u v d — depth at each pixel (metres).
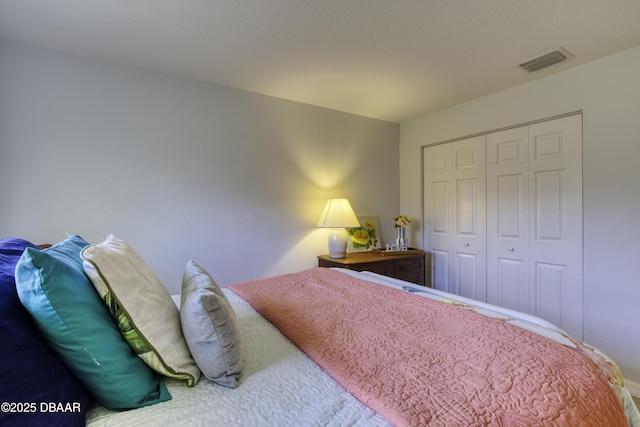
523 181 2.57
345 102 2.85
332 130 3.04
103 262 0.78
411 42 1.84
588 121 2.14
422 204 3.38
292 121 2.79
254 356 0.97
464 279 3.02
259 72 2.23
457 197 3.06
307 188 2.89
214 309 0.81
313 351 0.96
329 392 0.77
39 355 0.63
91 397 0.71
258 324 1.22
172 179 2.24
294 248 2.80
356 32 1.74
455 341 1.00
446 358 0.89
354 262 2.63
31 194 1.82
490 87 2.54
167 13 1.56
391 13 1.57
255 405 0.72
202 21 1.63
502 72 2.26
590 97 2.12
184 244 2.29
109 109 2.04
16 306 0.66
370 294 1.52
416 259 3.06
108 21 1.62
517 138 2.60
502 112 2.63
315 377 0.84
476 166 2.90
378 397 0.72
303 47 1.90
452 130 3.01
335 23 1.65
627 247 1.98
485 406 0.69
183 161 2.28
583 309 2.21
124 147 2.08
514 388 0.75
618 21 1.64
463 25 1.67
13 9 1.51
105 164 2.03
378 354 0.92
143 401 0.73
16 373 0.58
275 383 0.82
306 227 2.88
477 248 2.91
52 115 1.88
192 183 2.32
